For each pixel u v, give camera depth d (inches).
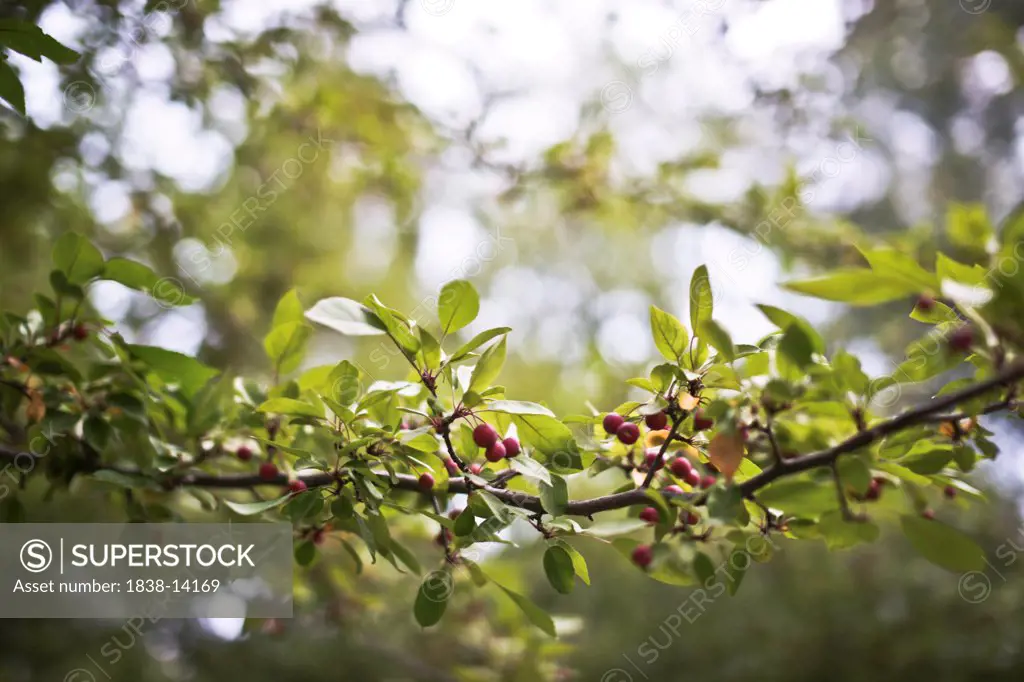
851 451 78.6
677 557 82.3
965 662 272.5
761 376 84.3
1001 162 502.9
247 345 274.5
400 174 229.9
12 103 98.1
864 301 67.8
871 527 78.6
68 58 97.5
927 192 513.7
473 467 94.5
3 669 279.7
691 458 98.3
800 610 330.0
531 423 90.4
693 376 85.7
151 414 118.6
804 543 336.8
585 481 225.9
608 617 370.9
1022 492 317.1
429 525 146.9
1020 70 415.8
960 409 83.1
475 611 200.5
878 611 309.9
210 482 113.4
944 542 79.2
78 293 109.2
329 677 323.9
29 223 217.5
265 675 331.0
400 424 97.0
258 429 112.4
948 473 93.0
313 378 108.5
